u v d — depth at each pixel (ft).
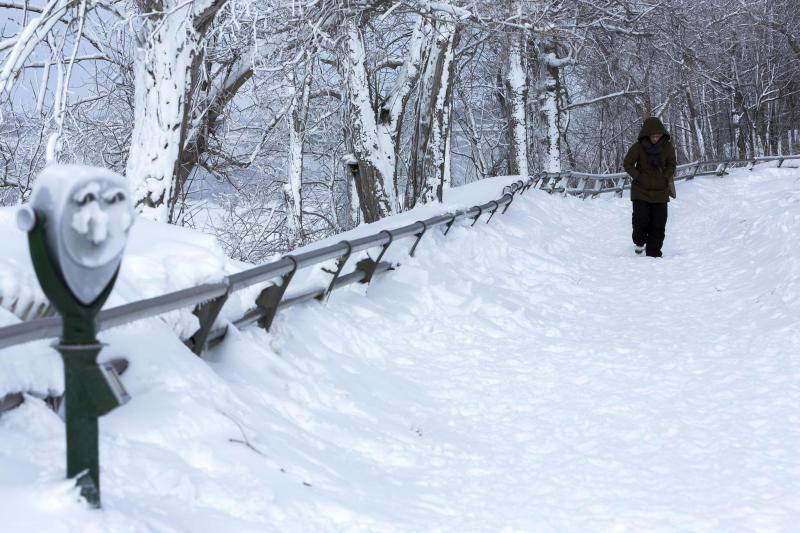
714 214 53.06
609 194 75.66
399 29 68.49
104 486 8.70
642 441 15.71
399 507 11.84
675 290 31.09
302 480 11.44
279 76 47.39
